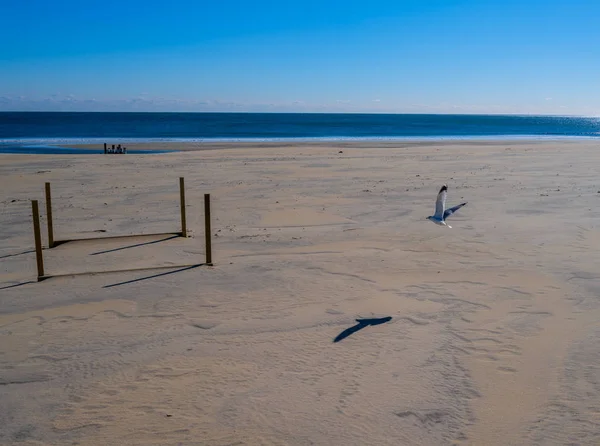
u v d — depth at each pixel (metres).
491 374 7.86
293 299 11.08
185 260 14.20
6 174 31.38
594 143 66.81
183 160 39.75
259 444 6.17
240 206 21.91
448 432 6.43
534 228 17.62
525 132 116.50
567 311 10.35
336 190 25.89
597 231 17.08
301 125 148.88
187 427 6.51
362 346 8.80
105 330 9.52
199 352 8.60
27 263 13.98
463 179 29.66
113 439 6.27
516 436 6.35
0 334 9.34
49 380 7.70
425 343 8.91
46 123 148.00
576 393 7.31
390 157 42.91
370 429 6.47
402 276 12.62
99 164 36.84
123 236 15.69
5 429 6.47
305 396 7.22
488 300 10.98
